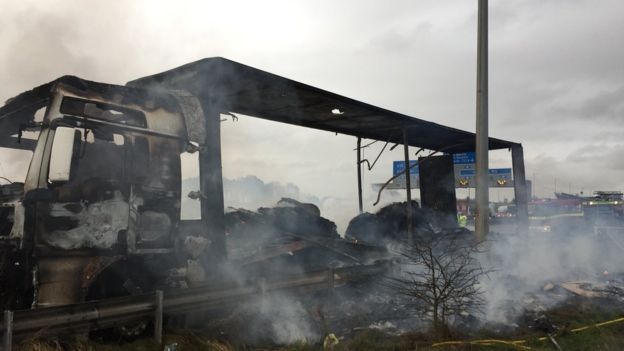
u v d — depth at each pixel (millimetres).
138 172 5641
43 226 4852
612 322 6941
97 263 5180
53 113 5082
